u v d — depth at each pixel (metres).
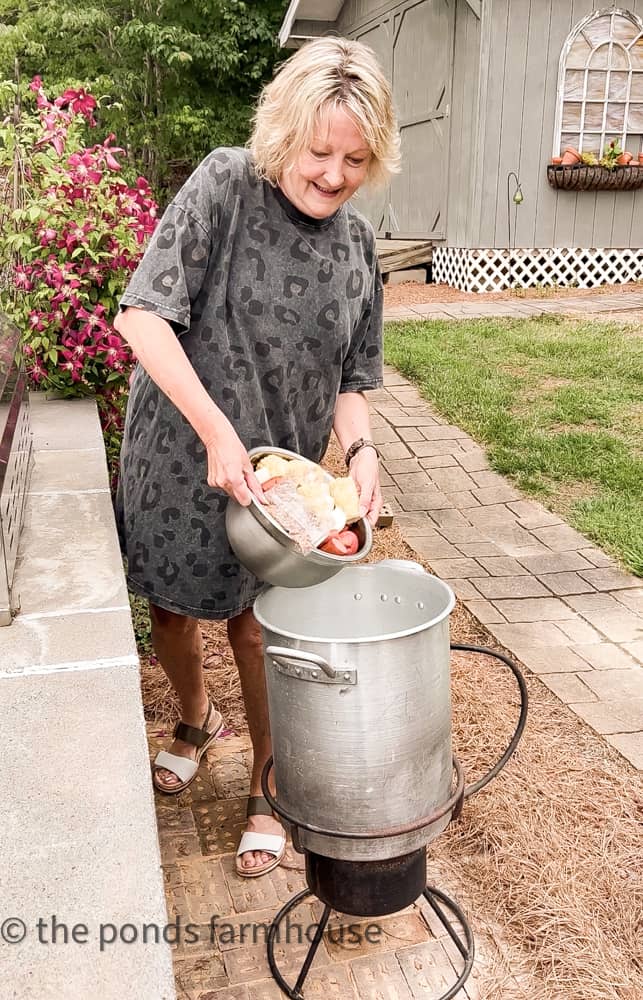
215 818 2.64
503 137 9.77
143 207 4.00
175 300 1.90
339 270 2.07
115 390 3.90
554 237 10.23
